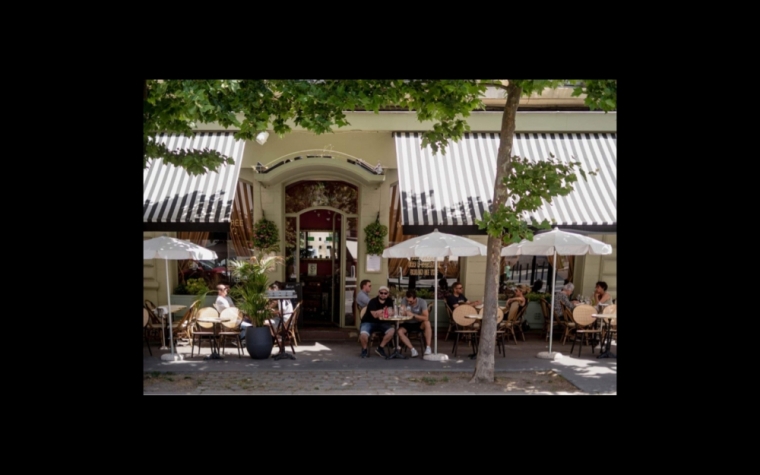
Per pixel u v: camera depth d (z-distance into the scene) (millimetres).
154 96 8453
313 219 14906
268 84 9359
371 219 14375
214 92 8352
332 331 14438
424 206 12758
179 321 12930
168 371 10367
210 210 12445
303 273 15078
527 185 8906
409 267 14891
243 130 9789
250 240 14555
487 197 12961
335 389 9367
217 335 11641
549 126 14320
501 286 14961
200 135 13812
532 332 14711
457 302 13297
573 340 12680
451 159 13680
